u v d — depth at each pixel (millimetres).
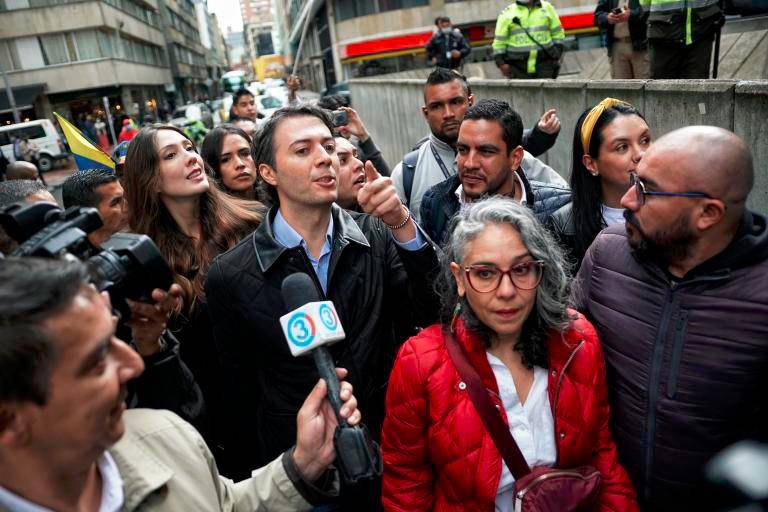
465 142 2443
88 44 34344
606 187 2295
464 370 1515
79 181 2582
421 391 1560
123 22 38000
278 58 78750
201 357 2482
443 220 2629
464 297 1546
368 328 1973
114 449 1018
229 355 2059
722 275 1440
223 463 2523
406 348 1600
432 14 29016
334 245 1938
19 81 33125
